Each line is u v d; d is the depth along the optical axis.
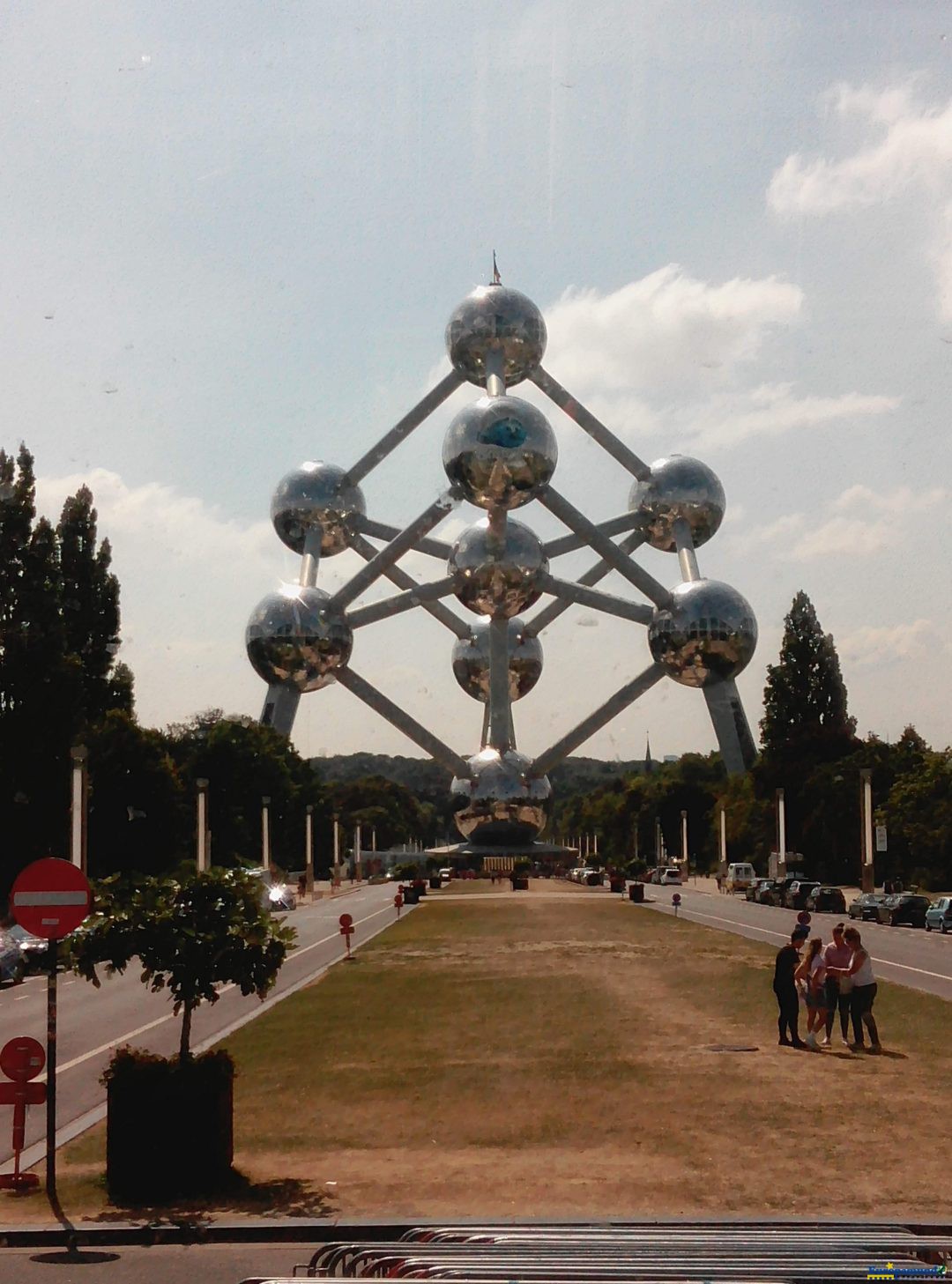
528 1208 10.18
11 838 56.69
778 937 42.72
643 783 145.62
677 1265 6.86
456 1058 17.94
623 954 34.47
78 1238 9.83
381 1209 10.30
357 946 39.88
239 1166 11.94
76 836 46.06
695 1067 16.83
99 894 11.93
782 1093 15.05
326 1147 12.70
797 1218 9.62
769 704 98.12
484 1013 22.66
